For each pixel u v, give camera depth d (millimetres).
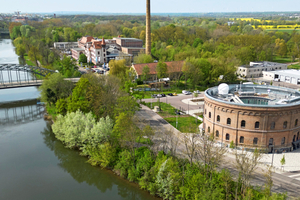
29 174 67875
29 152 78938
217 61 147375
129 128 68000
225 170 59906
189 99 121188
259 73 168750
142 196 59031
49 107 111062
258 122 68312
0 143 84438
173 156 63812
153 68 152000
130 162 65438
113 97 90875
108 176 66562
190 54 171375
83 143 77688
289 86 144375
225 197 50719
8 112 112875
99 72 173625
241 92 83062
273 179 57875
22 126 98312
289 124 69250
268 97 80125
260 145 69375
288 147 70750
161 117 97562
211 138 61719
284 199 47688
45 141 86312
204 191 49375
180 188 53750
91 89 91312
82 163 72812
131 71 142875
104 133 71875
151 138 75688
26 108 118125
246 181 53406
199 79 141000
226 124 72188
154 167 59719
